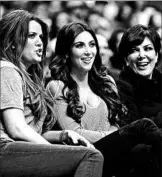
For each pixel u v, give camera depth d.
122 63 8.61
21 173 6.12
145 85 8.30
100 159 6.10
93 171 6.05
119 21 18.31
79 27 7.48
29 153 6.09
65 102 7.34
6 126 6.24
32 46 6.71
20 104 6.28
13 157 6.08
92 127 7.36
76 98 7.32
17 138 6.23
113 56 9.96
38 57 6.79
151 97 8.27
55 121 7.06
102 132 7.28
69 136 6.57
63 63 7.57
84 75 7.60
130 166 7.01
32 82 6.66
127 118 7.74
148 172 6.86
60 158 6.11
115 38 10.84
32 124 6.65
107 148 6.76
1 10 17.05
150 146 6.83
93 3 17.81
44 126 6.96
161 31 16.25
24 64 6.80
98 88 7.67
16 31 6.59
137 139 6.71
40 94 6.75
